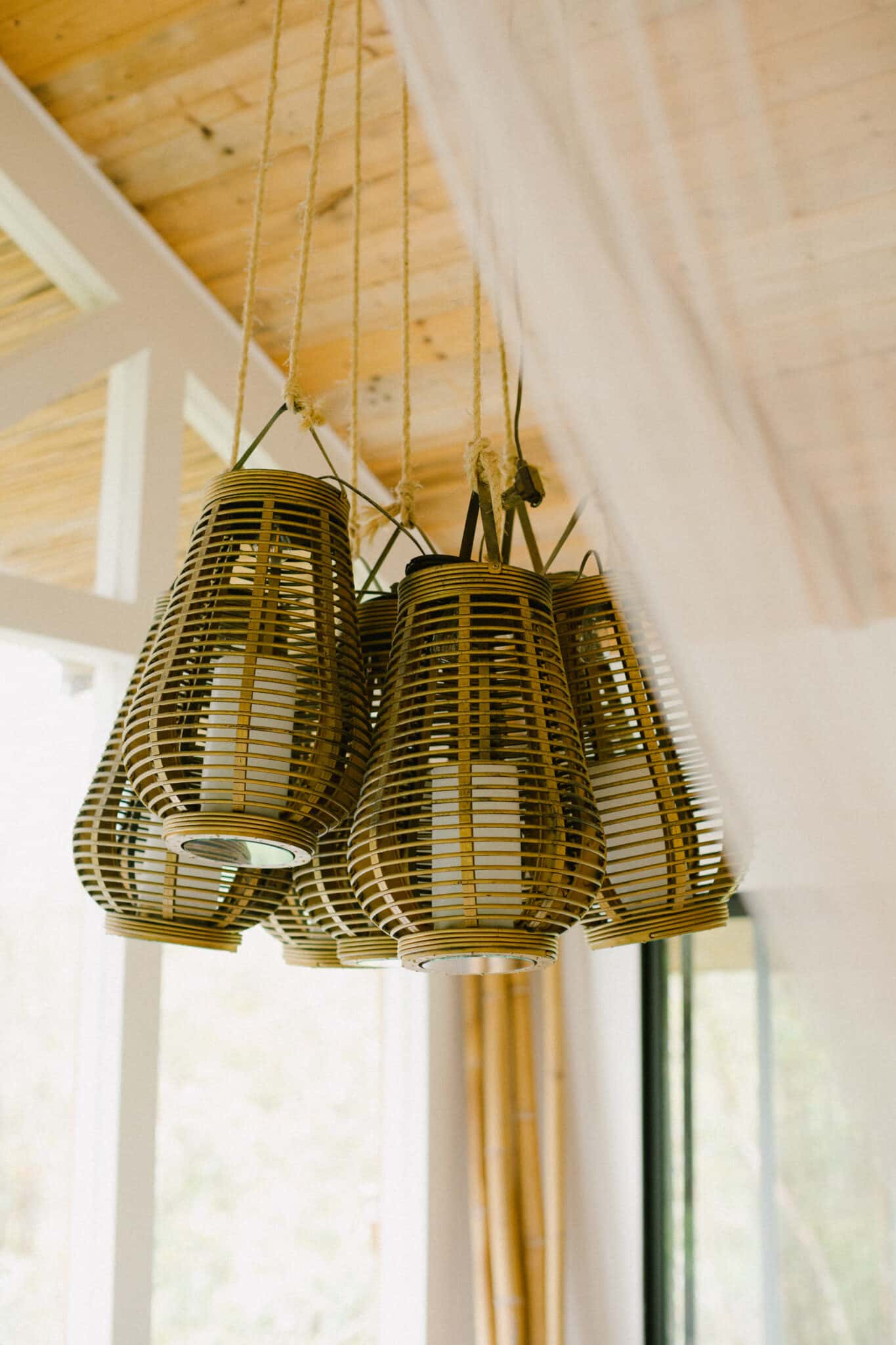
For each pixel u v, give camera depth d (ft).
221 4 8.72
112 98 9.70
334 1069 11.37
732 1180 10.79
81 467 10.00
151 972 9.64
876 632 2.82
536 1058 12.30
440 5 3.27
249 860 3.42
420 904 3.11
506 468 3.87
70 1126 9.16
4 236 9.91
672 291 3.02
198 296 10.98
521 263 3.15
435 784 3.15
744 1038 10.91
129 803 3.61
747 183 3.01
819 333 2.94
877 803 2.73
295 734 3.20
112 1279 8.89
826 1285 9.98
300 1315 10.53
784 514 2.89
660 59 3.10
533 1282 11.32
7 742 9.23
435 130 3.33
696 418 2.96
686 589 2.93
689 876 3.52
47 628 9.20
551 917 3.13
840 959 2.70
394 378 10.95
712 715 2.91
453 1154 11.71
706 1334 10.71
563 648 3.72
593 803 3.24
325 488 3.49
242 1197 10.32
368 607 3.84
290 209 10.00
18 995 9.04
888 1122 2.65
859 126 2.96
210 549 3.40
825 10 3.00
